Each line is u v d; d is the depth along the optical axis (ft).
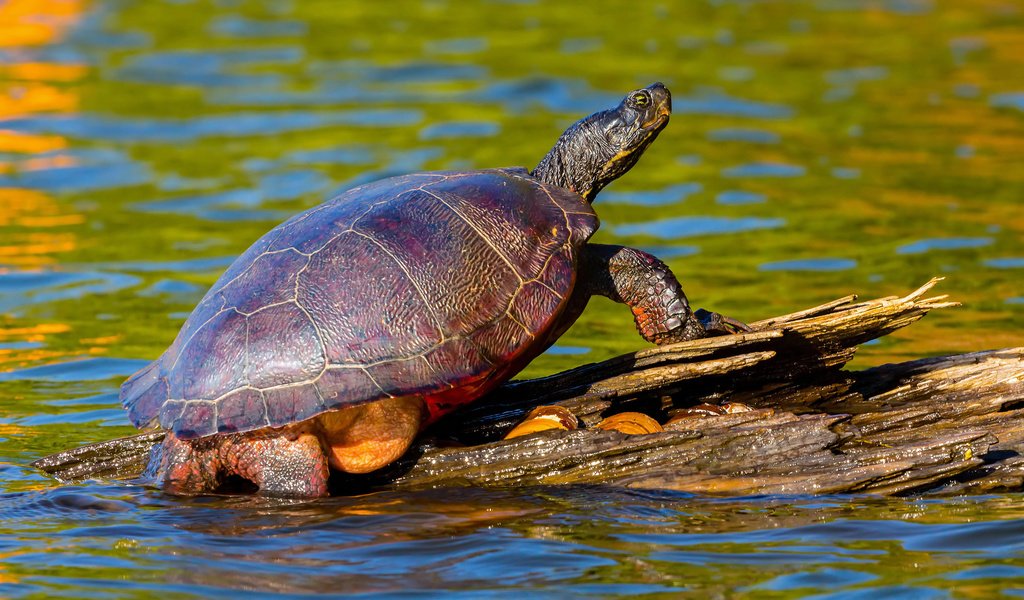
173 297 82.23
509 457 49.47
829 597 37.76
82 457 52.60
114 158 123.13
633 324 77.05
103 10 200.95
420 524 45.09
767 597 37.99
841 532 43.37
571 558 41.55
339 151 123.24
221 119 138.82
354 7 205.36
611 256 52.19
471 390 48.88
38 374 66.64
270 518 45.88
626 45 173.88
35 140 128.88
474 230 49.26
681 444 49.21
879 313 52.19
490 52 169.68
